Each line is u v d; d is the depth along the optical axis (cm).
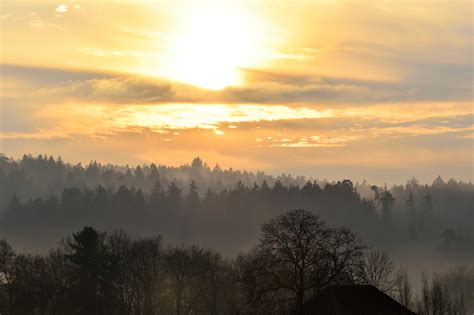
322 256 11481
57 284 15912
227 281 16375
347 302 11375
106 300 15825
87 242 16150
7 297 15912
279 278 11544
